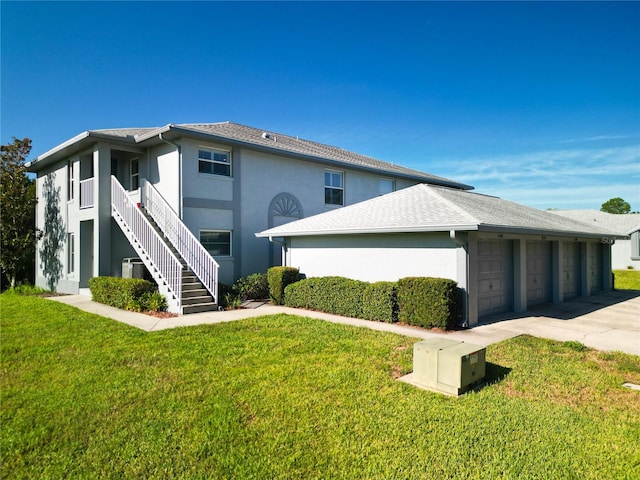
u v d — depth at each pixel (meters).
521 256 10.68
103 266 13.35
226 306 11.48
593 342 7.51
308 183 16.73
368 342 7.36
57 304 11.97
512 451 3.56
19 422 4.11
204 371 5.67
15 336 7.70
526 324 9.16
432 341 5.59
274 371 5.66
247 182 14.58
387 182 20.56
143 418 4.20
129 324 8.93
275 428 3.99
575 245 14.55
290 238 13.45
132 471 3.27
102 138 13.18
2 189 16.94
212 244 13.69
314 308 11.27
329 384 5.18
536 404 4.61
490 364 6.10
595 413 4.39
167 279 10.92
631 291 16.31
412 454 3.52
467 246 8.89
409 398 4.75
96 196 13.38
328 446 3.65
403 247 10.16
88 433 3.89
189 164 13.07
